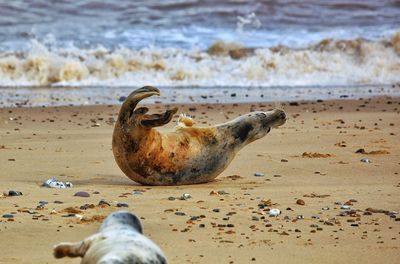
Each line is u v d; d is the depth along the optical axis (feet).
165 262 53.21
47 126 160.86
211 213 89.97
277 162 123.34
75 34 284.61
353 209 93.04
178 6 320.91
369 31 304.09
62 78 240.12
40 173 113.60
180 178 106.83
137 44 276.62
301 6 328.08
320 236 81.35
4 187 102.73
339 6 330.75
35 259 72.13
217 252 75.41
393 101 204.44
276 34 298.35
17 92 220.43
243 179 111.24
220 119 174.60
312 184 107.55
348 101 203.41
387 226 85.71
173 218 87.51
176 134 107.76
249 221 86.74
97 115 178.50
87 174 114.01
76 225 83.71
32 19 299.58
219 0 327.67
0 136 146.51
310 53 265.75
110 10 314.96
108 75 244.63
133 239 54.29
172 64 252.62
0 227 82.23
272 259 73.56
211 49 271.28
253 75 250.37
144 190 102.58
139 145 104.73
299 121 167.94
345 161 124.88
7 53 255.70
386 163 123.54
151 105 196.24
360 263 72.95
